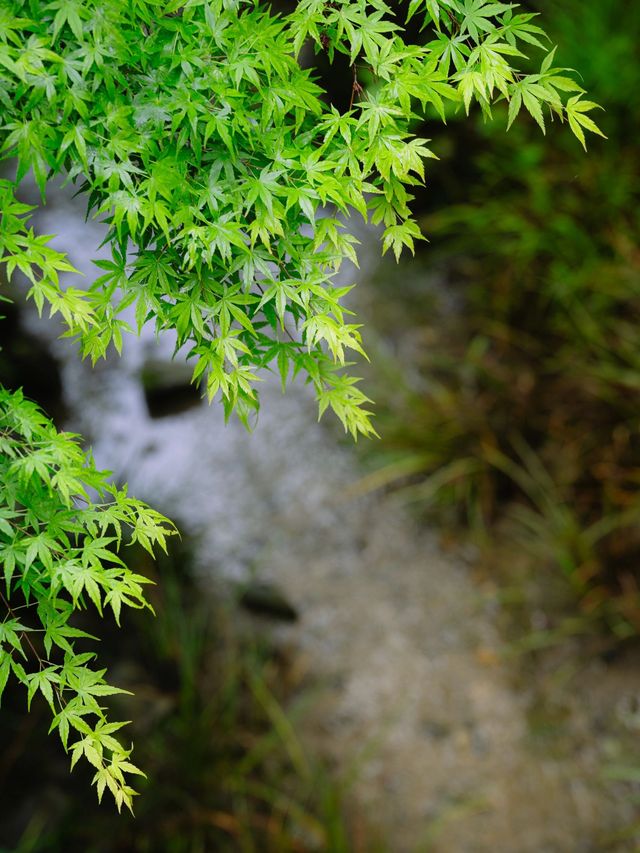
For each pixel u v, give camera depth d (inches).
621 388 122.1
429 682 113.0
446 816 102.0
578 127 31.7
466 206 142.8
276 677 113.0
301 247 31.6
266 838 99.2
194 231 29.1
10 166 145.3
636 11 136.9
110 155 28.6
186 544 122.4
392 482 131.0
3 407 30.0
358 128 30.4
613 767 103.6
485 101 30.6
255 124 30.1
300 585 122.1
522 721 108.7
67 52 28.0
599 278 127.7
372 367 137.8
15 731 99.6
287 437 136.9
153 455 133.4
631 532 115.4
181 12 31.1
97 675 31.2
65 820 96.7
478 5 31.1
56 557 31.6
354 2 32.0
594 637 113.0
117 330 30.7
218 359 31.2
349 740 108.1
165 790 100.0
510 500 125.8
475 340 136.6
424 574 122.6
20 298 129.4
